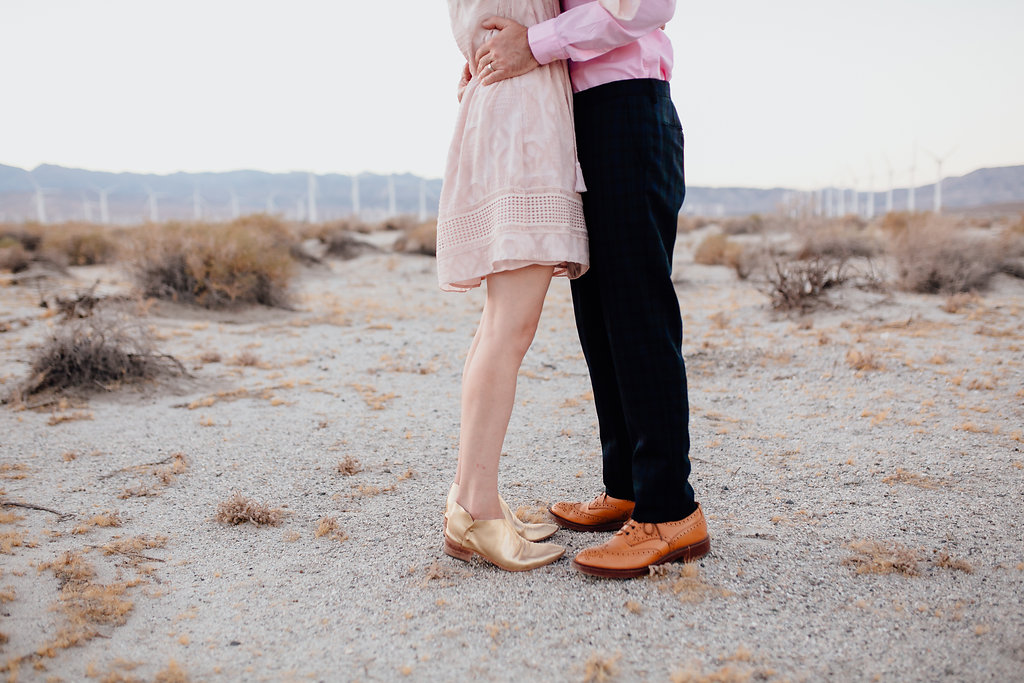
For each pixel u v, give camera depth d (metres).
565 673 1.54
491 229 1.96
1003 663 1.52
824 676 1.50
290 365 5.81
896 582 1.91
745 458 3.16
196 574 2.08
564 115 1.94
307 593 1.94
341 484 2.94
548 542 2.26
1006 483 2.67
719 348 6.07
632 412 1.98
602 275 1.96
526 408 4.32
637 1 1.77
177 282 9.09
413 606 1.85
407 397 4.68
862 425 3.64
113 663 1.58
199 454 3.40
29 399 4.46
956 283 9.31
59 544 2.28
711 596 1.85
